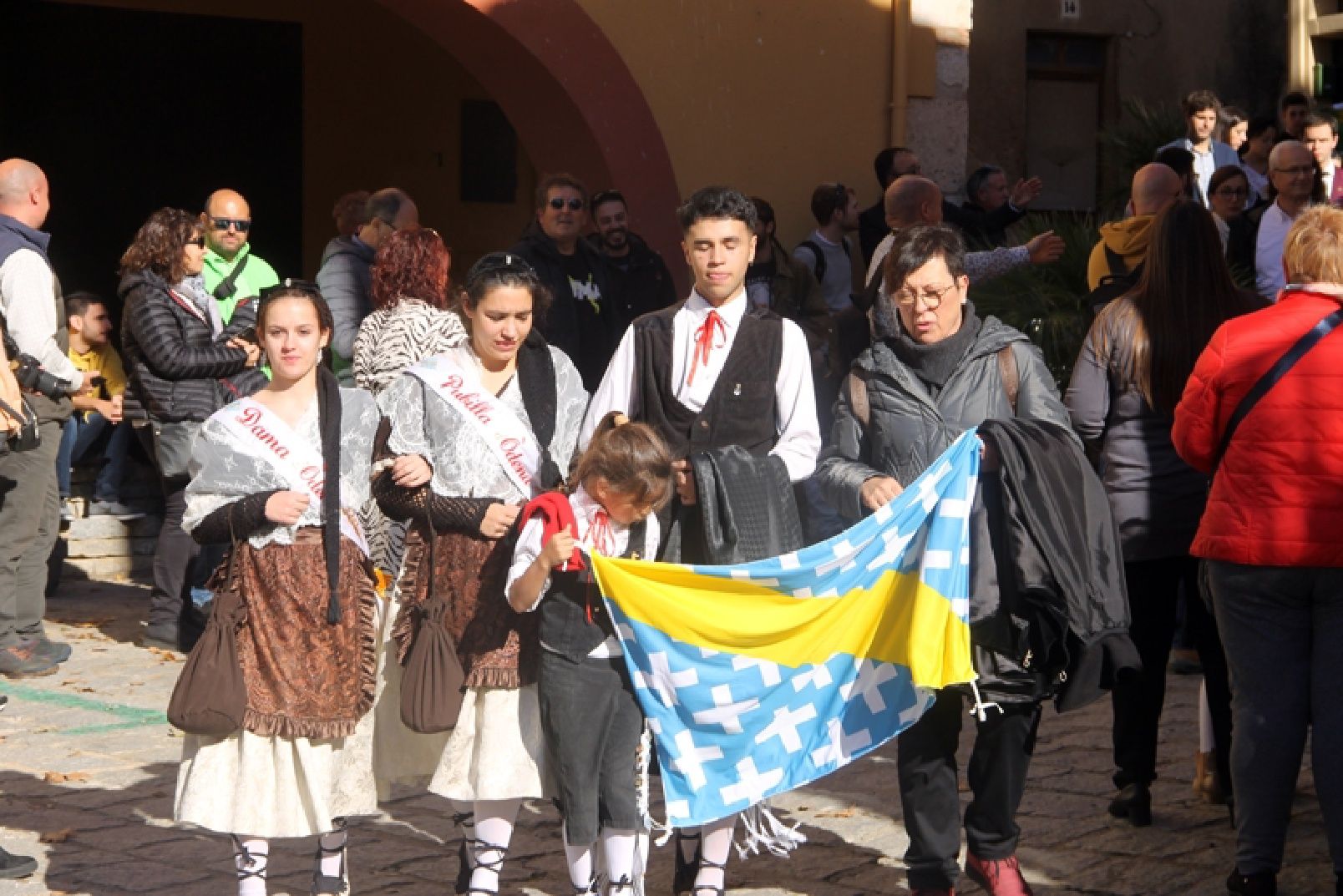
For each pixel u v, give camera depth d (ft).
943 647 15.47
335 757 15.85
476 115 50.85
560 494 15.46
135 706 26.17
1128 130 44.24
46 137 48.65
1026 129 56.08
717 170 38.24
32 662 28.37
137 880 17.98
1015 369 16.58
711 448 16.01
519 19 36.14
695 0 37.81
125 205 49.70
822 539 26.45
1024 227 35.60
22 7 47.96
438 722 15.19
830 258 35.24
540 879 18.16
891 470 16.56
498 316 16.05
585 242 28.25
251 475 15.61
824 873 18.25
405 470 15.85
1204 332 18.63
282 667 15.38
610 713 15.40
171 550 30.71
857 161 39.78
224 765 15.44
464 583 15.81
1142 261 22.45
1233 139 42.63
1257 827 16.55
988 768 16.33
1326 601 16.14
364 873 18.35
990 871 16.46
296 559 15.55
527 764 15.61
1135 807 19.62
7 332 26.86
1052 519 15.60
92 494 40.47
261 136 50.52
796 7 38.88
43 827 19.92
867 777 22.00
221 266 31.63
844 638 15.98
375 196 28.55
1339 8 59.62
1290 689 16.39
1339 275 16.19
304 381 16.02
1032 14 55.72
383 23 50.60
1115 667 15.80
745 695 15.74
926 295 16.46
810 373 16.39
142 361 29.48
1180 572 19.51
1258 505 16.17
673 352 16.05
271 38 50.31
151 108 49.60
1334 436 15.92
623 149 37.11
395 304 20.72
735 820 16.47
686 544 16.21
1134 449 19.12
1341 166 38.09
